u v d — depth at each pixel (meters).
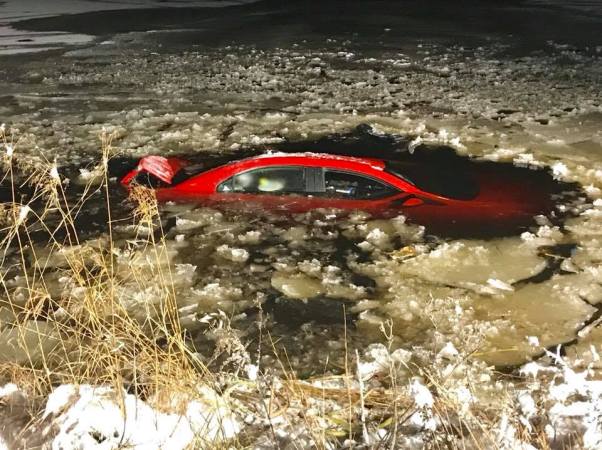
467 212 7.07
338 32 23.25
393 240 6.68
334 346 5.19
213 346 5.14
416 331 5.35
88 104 13.62
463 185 7.56
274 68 17.17
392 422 3.33
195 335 5.29
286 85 15.14
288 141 10.67
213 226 7.01
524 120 11.73
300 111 12.64
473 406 3.37
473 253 6.46
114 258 6.50
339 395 3.80
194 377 3.64
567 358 4.92
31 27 25.31
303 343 5.24
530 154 9.60
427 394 2.82
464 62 17.61
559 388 2.98
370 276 6.16
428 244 6.60
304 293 5.91
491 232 6.84
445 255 6.42
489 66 16.95
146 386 3.69
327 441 3.19
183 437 3.11
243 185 7.39
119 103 13.66
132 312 5.58
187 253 6.58
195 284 6.07
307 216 7.09
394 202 7.09
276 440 3.13
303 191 7.22
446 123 11.62
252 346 5.20
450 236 6.74
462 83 15.05
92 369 3.88
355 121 11.79
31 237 7.03
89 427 3.16
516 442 2.90
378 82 15.33
